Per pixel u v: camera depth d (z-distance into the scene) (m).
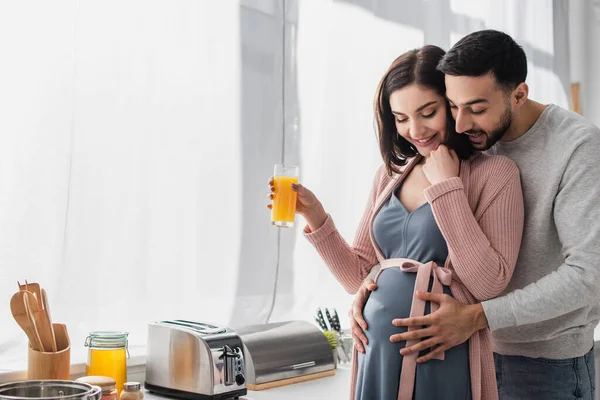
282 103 2.43
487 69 1.51
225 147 2.27
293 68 2.46
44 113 1.87
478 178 1.57
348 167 2.64
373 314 1.58
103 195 1.99
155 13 2.10
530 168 1.66
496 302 1.50
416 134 1.61
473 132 1.58
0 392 1.41
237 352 1.80
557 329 1.66
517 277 1.67
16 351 1.83
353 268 1.76
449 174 1.54
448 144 1.60
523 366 1.73
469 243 1.47
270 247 2.39
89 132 1.96
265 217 2.37
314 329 2.15
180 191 2.16
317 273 2.55
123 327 2.05
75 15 1.92
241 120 2.31
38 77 1.86
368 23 2.70
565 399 1.70
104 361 1.76
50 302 1.88
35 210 1.85
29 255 1.84
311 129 2.54
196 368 1.75
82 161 1.95
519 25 3.42
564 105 3.68
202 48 2.21
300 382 2.03
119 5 2.03
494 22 3.30
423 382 1.50
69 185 1.90
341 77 2.61
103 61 1.99
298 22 2.48
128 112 2.05
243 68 2.31
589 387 1.74
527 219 1.65
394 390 1.52
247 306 2.32
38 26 1.86
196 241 2.20
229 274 2.28
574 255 1.53
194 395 1.75
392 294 1.57
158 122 2.11
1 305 1.80
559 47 3.66
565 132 1.61
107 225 2.01
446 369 1.51
